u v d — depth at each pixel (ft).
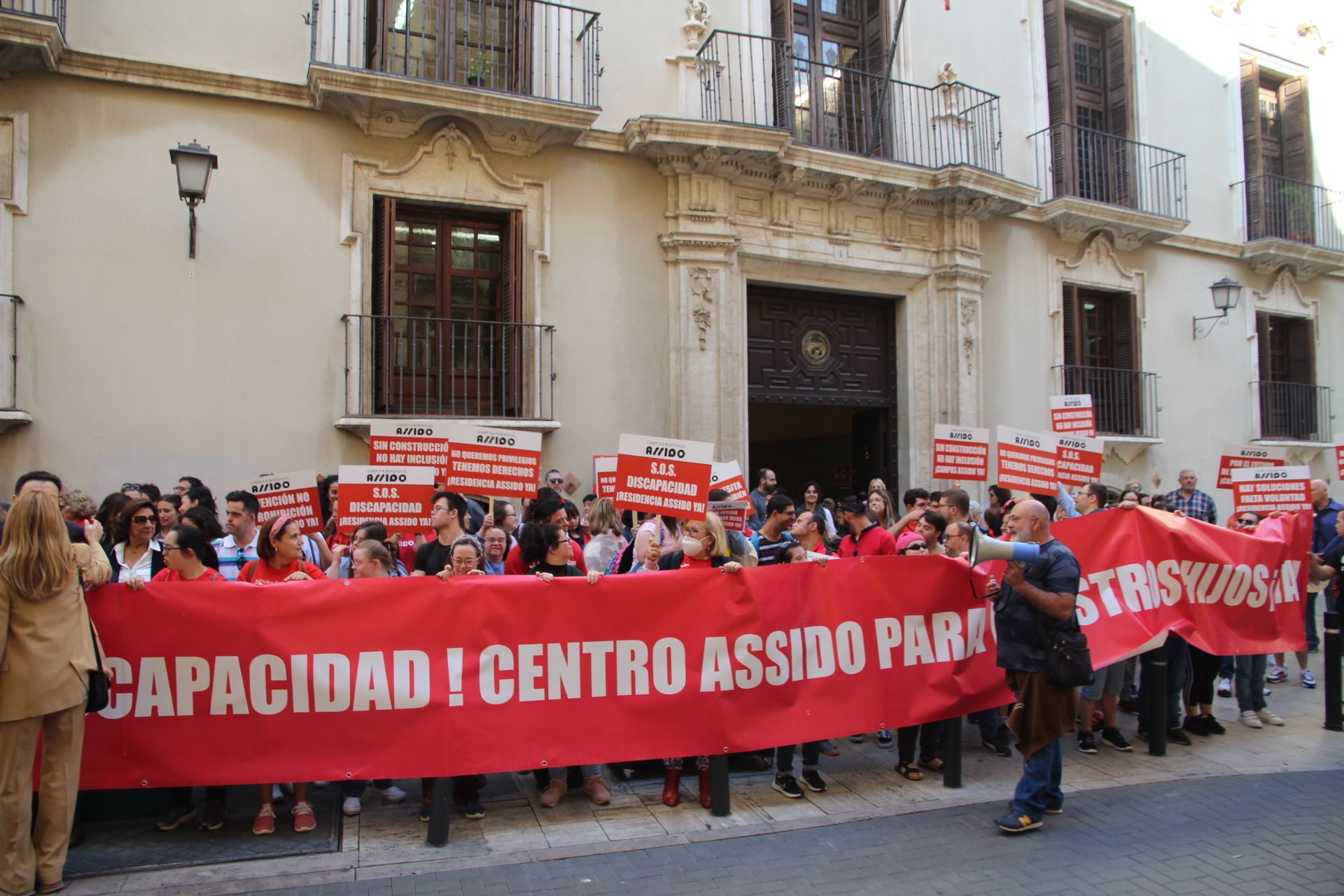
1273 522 24.56
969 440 28.40
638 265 33.94
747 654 17.10
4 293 25.41
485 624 15.79
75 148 26.55
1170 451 47.06
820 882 14.02
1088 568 21.35
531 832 15.98
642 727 16.37
